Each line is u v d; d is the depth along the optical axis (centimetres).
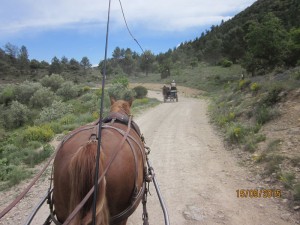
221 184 753
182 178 812
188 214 600
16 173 877
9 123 2994
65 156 309
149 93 5953
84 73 15725
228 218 580
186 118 1967
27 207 661
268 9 14312
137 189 333
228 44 10262
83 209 267
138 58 15450
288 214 574
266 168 791
